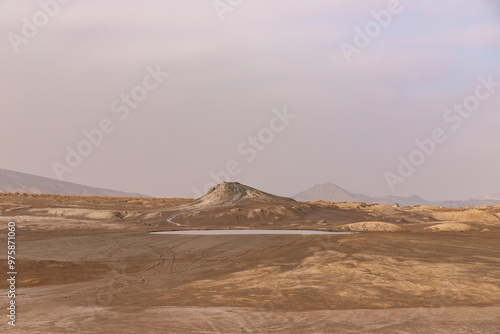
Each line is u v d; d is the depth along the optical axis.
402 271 22.47
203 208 66.25
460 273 22.09
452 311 16.02
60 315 15.71
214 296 18.61
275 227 54.72
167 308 16.70
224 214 61.66
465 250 28.69
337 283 20.36
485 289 19.34
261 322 14.69
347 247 28.70
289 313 15.83
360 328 13.99
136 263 27.41
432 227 50.62
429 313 15.76
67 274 24.25
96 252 31.25
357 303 17.30
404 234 35.91
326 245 29.58
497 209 76.19
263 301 17.61
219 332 13.61
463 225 51.22
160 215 61.28
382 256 25.94
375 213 71.38
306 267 23.67
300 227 54.88
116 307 16.98
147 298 18.55
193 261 27.97
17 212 58.75
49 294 19.55
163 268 25.92
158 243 34.81
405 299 17.86
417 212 73.06
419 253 27.16
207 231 45.41
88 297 18.89
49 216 57.22
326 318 15.13
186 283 21.61
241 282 21.20
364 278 21.17
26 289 20.84
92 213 58.81
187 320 14.94
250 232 44.69
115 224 51.59
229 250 31.58
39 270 25.02
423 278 21.16
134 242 35.34
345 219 65.94
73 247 33.16
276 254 27.69
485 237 35.62
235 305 17.06
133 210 69.69
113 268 25.94
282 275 22.16
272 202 73.06
